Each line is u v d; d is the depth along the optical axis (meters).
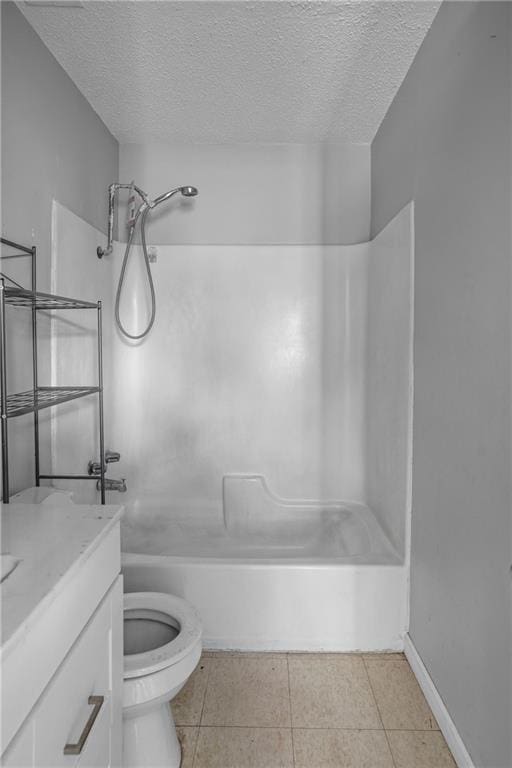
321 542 2.60
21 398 1.52
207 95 2.15
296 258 2.69
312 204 2.68
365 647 1.91
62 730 0.80
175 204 2.69
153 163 2.67
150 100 2.20
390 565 1.90
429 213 1.67
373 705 1.63
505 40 1.15
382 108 2.26
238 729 1.53
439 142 1.58
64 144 1.95
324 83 2.05
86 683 0.91
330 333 2.69
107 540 1.03
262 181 2.69
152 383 2.71
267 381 2.71
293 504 2.68
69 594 0.83
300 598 1.90
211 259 2.70
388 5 1.59
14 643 0.62
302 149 2.67
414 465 1.84
